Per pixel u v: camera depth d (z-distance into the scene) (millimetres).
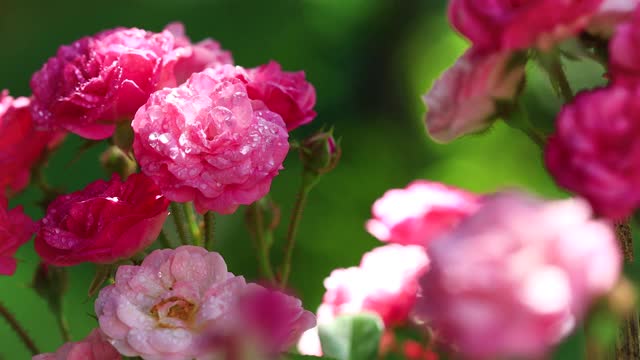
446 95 658
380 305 729
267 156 687
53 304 761
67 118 715
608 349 658
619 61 619
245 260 1975
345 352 705
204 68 742
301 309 666
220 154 681
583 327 603
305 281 2068
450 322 576
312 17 2668
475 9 640
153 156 683
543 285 568
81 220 688
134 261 702
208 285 672
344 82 2715
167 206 689
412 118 2477
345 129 2635
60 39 2475
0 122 727
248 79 716
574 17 629
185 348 656
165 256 676
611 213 604
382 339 720
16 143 731
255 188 684
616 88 612
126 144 712
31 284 761
